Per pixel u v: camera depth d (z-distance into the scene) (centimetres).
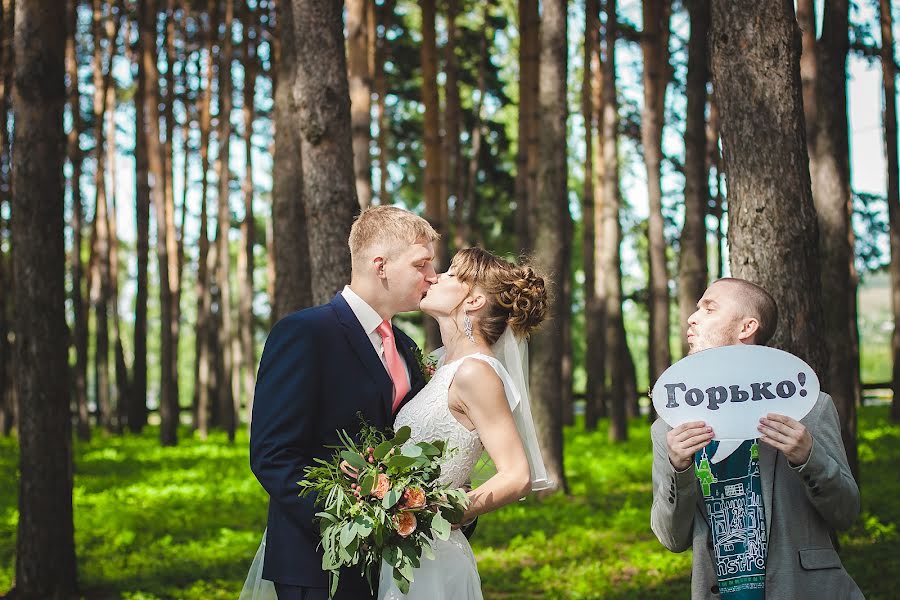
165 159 2555
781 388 291
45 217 697
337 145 657
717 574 300
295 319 339
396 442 314
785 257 505
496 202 2909
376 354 346
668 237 2602
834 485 287
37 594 697
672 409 297
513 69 2938
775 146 504
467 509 322
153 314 6019
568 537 905
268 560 339
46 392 703
